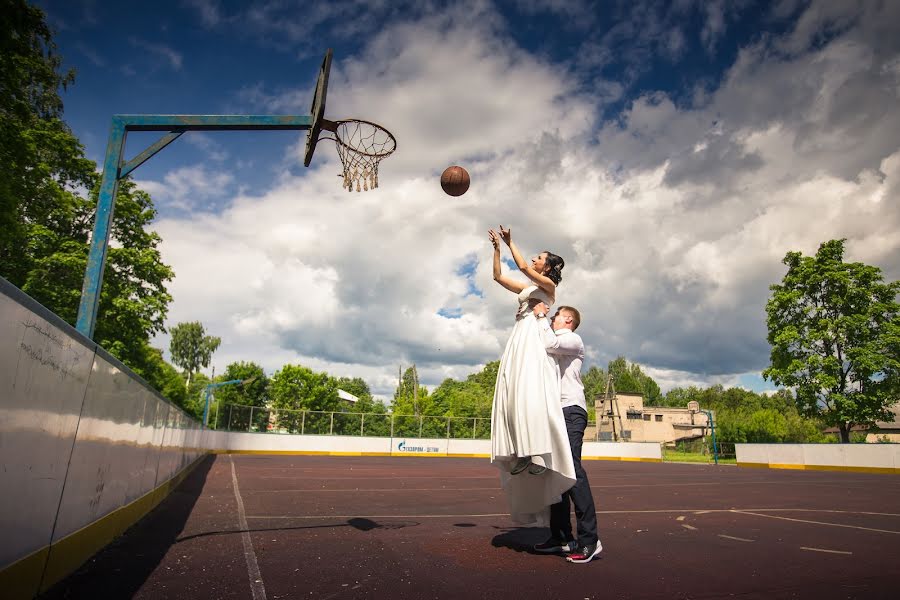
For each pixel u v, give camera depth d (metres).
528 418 3.66
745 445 30.52
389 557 3.87
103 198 5.37
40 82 16.92
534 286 4.10
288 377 56.38
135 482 5.25
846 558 4.11
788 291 33.06
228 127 5.94
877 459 23.44
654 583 3.24
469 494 9.61
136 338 27.33
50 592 2.79
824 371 31.14
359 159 6.71
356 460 25.14
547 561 3.80
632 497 9.73
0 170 16.33
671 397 102.31
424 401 62.50
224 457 22.84
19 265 23.48
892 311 30.20
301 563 3.65
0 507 2.19
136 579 3.15
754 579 3.38
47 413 2.65
